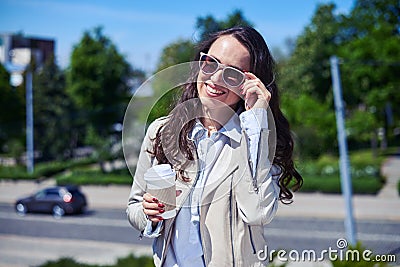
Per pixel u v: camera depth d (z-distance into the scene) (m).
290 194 2.37
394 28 43.03
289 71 44.00
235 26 2.24
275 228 19.36
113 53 42.09
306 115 34.50
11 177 38.34
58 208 24.30
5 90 48.19
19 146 44.81
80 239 18.36
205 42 2.23
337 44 44.69
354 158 35.00
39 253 15.77
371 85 37.38
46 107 47.53
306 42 45.00
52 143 46.88
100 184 34.00
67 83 44.88
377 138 41.66
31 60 51.25
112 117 41.56
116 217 23.48
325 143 34.72
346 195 14.93
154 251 2.20
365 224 19.58
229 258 2.05
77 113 46.75
